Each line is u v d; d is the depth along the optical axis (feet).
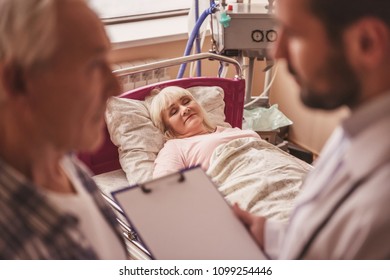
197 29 8.16
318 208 2.85
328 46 2.49
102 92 2.71
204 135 7.55
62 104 2.45
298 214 3.12
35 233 2.43
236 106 8.48
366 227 2.46
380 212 2.42
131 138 7.27
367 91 2.58
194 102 7.75
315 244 2.82
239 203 5.98
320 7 2.42
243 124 9.23
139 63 9.34
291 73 2.85
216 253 3.52
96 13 2.55
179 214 3.68
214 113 8.09
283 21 2.59
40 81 2.37
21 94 2.40
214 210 3.80
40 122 2.50
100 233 3.08
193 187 3.87
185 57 7.30
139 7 10.03
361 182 2.61
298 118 11.24
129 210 3.63
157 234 3.55
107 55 2.61
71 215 2.60
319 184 3.01
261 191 6.04
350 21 2.39
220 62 8.45
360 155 2.60
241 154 6.95
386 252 2.47
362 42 2.42
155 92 8.00
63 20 2.35
